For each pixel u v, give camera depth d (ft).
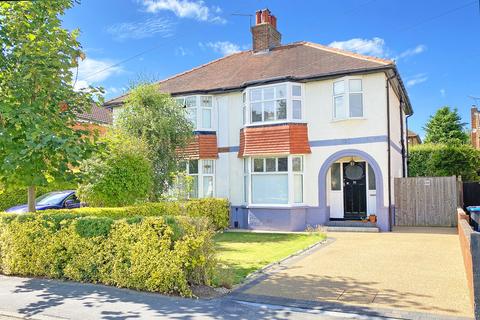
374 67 50.70
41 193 55.98
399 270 28.30
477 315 16.79
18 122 24.70
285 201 55.72
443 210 55.11
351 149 52.75
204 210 52.26
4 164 23.81
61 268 27.66
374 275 26.94
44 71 26.68
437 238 43.75
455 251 35.45
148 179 41.42
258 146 56.34
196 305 21.11
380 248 37.65
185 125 54.03
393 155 57.11
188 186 52.65
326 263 31.07
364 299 21.53
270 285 24.64
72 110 30.40
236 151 60.39
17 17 27.55
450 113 138.21
